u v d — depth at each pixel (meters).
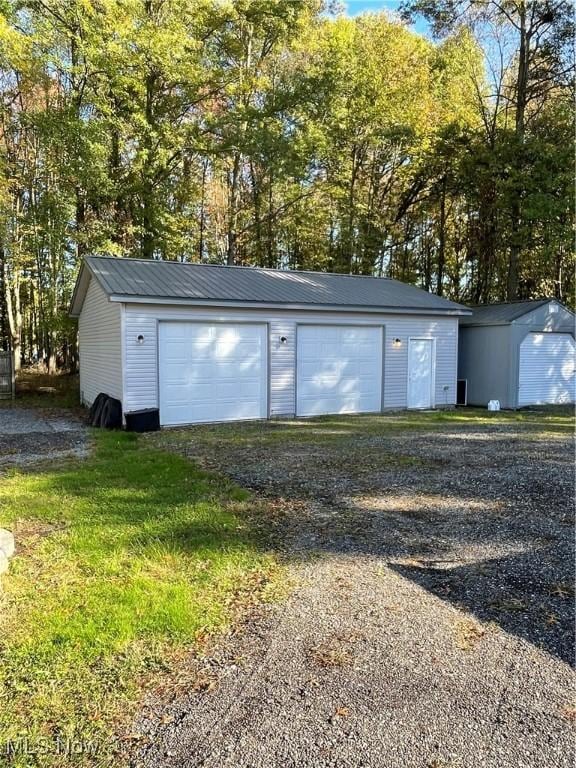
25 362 21.09
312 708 2.27
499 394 13.56
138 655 2.64
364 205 20.14
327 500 5.15
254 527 4.39
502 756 2.01
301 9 17.88
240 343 10.78
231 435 8.94
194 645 2.74
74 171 14.28
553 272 20.09
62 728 2.17
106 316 10.96
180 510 4.71
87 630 2.82
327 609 3.10
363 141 19.06
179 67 15.18
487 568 3.65
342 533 4.29
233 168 19.78
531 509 4.89
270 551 3.92
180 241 17.09
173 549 3.88
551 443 8.10
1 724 2.19
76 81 15.25
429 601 3.19
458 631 2.86
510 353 13.31
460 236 21.34
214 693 2.37
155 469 6.23
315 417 11.36
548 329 13.89
